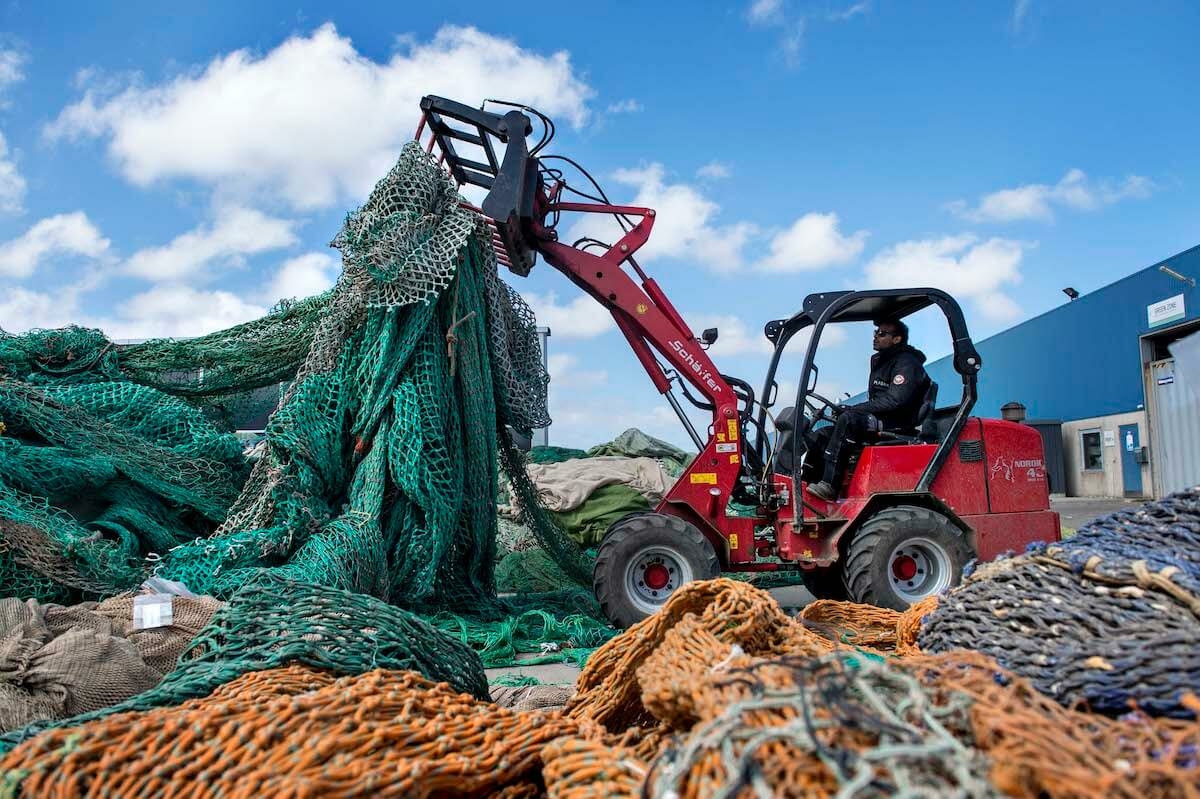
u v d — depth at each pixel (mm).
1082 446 21328
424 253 5902
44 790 1588
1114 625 1884
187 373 7262
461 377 6367
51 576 4480
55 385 6582
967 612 2184
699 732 1383
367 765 1644
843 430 6176
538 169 6727
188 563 5059
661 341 6484
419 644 2602
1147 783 1208
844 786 1148
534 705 3539
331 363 6113
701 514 6191
